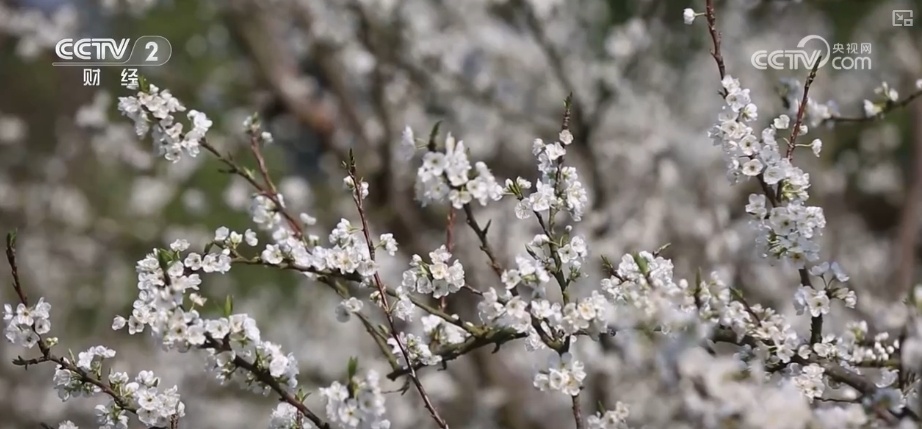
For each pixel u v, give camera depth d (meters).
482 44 4.93
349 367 1.79
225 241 2.01
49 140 7.55
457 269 1.95
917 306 2.21
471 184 1.79
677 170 5.11
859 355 2.03
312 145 5.58
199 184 6.89
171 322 1.84
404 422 4.64
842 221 6.06
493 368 4.76
